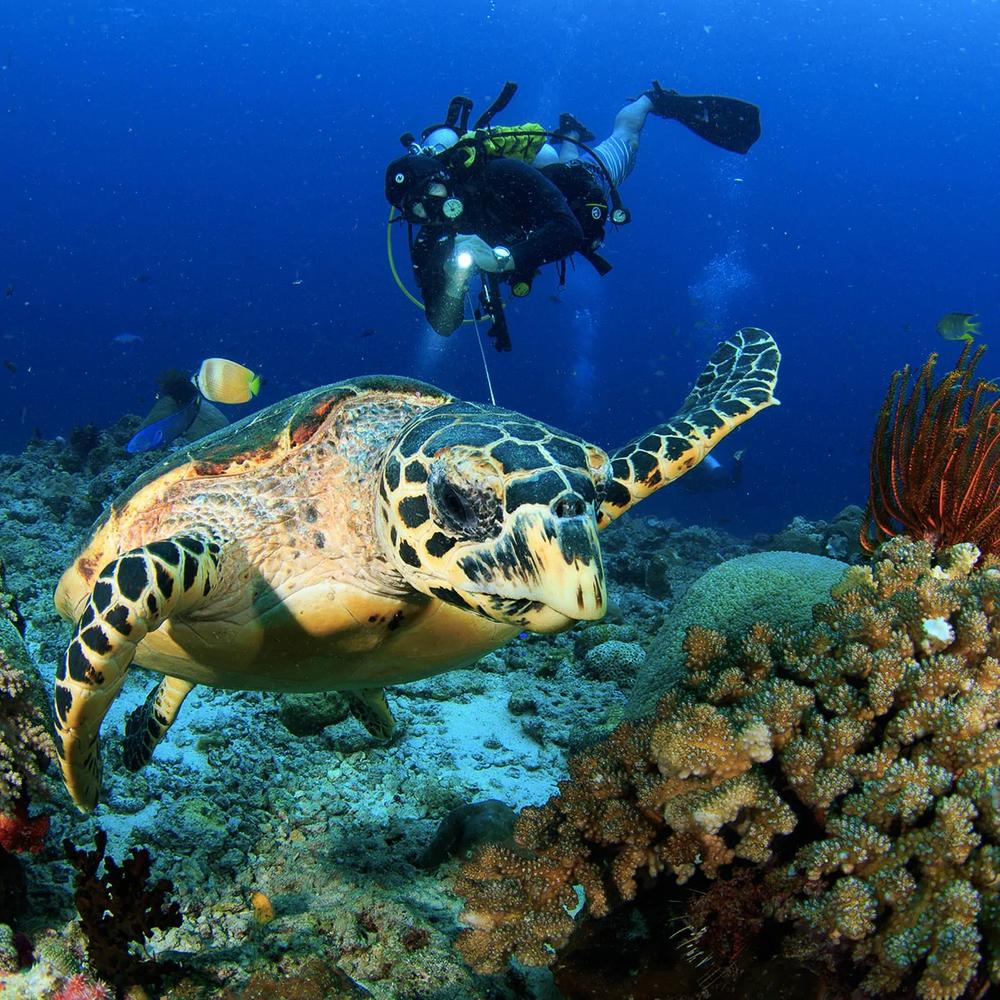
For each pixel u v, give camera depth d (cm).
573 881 72
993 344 2858
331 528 89
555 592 67
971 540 91
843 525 288
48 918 82
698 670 76
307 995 67
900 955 53
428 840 111
